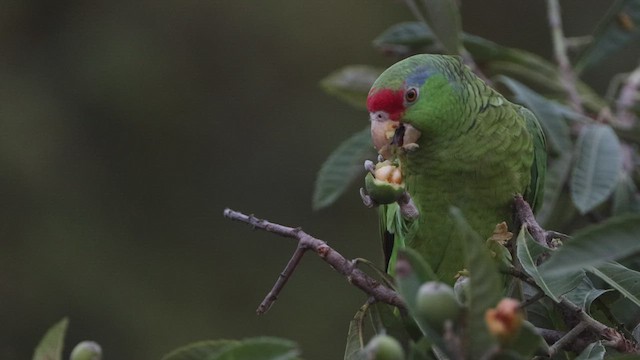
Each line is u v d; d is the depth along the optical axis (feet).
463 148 17.81
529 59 21.06
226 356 9.20
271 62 41.63
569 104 20.76
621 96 20.76
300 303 37.96
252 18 41.78
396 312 13.78
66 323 10.11
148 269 39.55
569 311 13.17
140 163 40.91
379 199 12.87
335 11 41.88
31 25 42.29
